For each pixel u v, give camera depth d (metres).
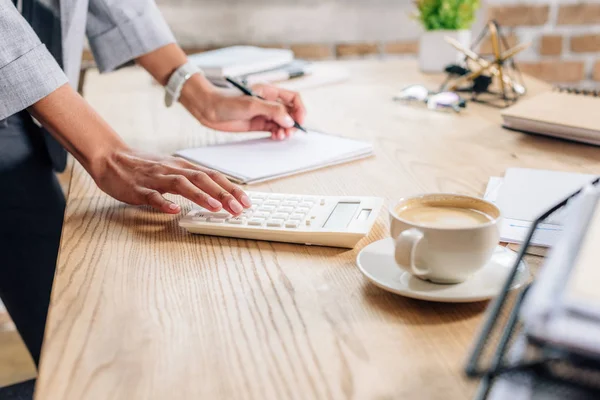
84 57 1.96
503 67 1.55
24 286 1.27
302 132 1.10
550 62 2.17
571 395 0.35
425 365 0.45
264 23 2.07
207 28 2.04
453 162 0.93
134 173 0.79
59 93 0.81
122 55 1.17
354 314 0.53
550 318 0.33
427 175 0.88
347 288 0.57
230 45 2.07
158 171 0.78
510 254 0.59
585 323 0.32
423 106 1.31
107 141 0.83
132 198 0.77
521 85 1.45
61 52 1.12
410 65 1.79
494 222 0.53
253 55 1.58
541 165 0.89
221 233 0.69
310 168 0.92
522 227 0.67
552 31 2.14
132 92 1.51
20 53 0.79
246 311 0.53
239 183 0.87
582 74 2.17
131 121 1.25
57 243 1.27
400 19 2.14
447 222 0.56
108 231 0.72
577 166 0.88
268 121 1.09
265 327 0.51
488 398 0.39
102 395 0.43
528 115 1.03
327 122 1.20
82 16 1.13
